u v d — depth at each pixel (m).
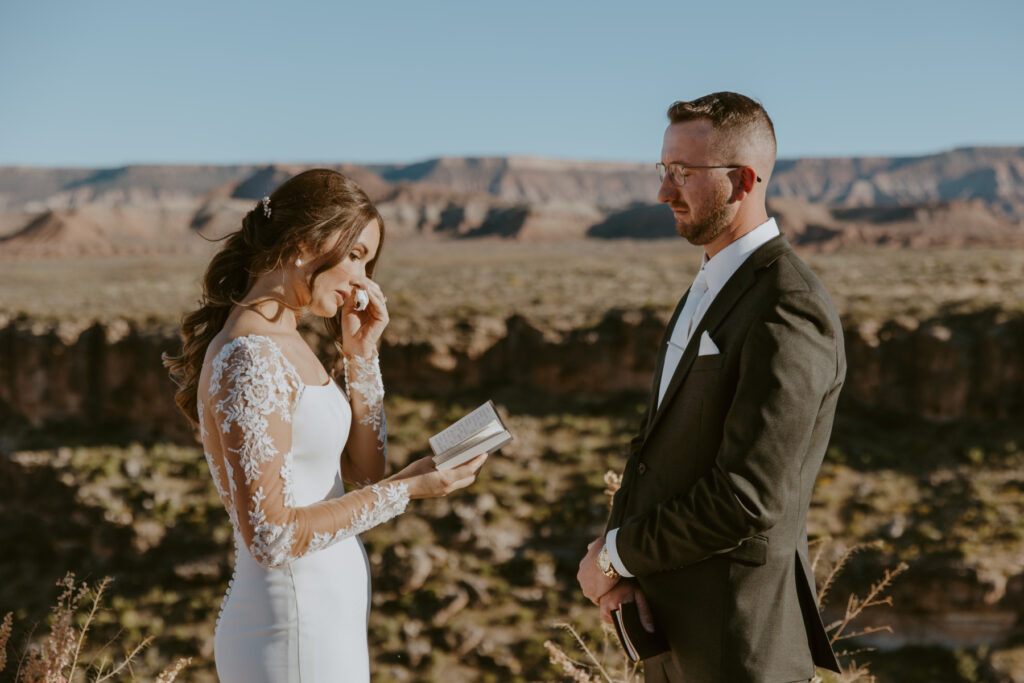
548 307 40.75
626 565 2.35
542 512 29.41
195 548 30.77
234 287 2.33
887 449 32.19
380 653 24.59
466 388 38.44
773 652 2.28
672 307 38.06
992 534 25.50
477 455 2.46
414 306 41.78
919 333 34.16
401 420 35.88
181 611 27.86
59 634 3.10
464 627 24.97
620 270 63.44
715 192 2.29
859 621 23.92
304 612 2.36
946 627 23.47
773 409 2.07
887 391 34.62
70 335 38.84
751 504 2.08
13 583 30.91
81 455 35.69
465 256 123.38
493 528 28.75
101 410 39.03
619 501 2.63
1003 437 31.88
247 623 2.38
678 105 2.36
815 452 2.33
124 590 29.22
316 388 2.30
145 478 34.25
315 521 2.18
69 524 32.59
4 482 34.59
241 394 2.09
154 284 68.06
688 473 2.34
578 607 25.80
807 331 2.12
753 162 2.28
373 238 2.37
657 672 2.58
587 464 32.25
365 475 2.77
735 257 2.33
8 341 38.59
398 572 26.66
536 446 33.81
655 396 2.61
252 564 2.40
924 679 22.06
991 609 23.16
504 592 26.52
